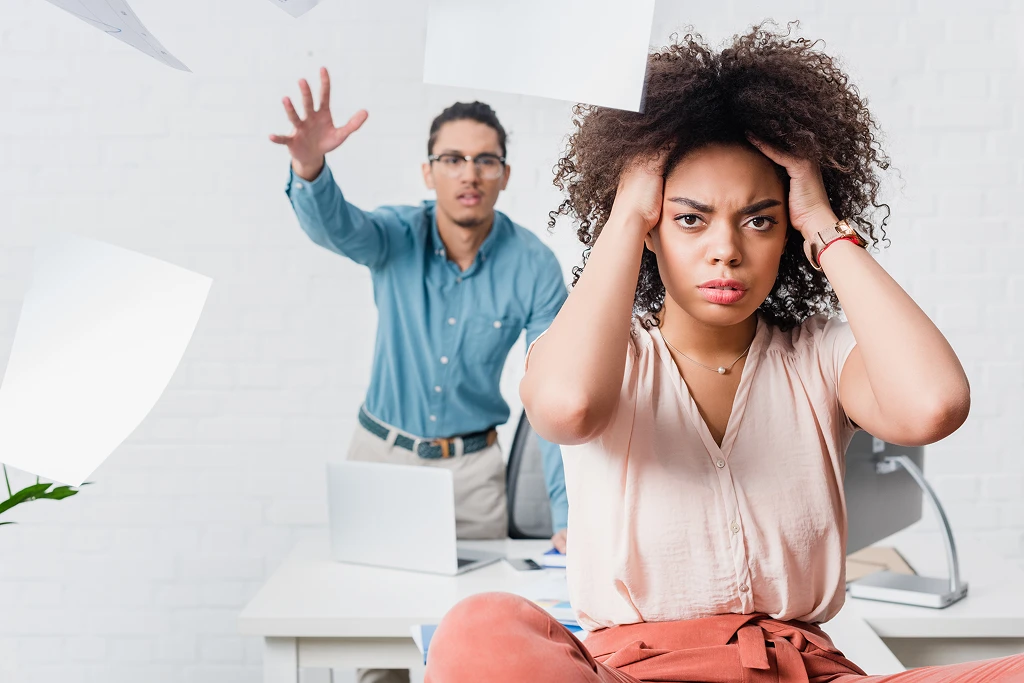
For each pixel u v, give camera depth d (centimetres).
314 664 149
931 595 150
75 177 274
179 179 275
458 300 225
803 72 94
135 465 277
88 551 278
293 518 279
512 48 36
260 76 273
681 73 89
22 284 274
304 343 277
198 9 273
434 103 273
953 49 270
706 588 90
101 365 37
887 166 103
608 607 93
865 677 83
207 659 280
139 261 38
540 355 86
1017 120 271
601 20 36
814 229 89
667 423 93
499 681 66
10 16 273
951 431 83
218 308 276
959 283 273
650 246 93
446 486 166
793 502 92
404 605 151
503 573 171
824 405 95
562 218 274
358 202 275
